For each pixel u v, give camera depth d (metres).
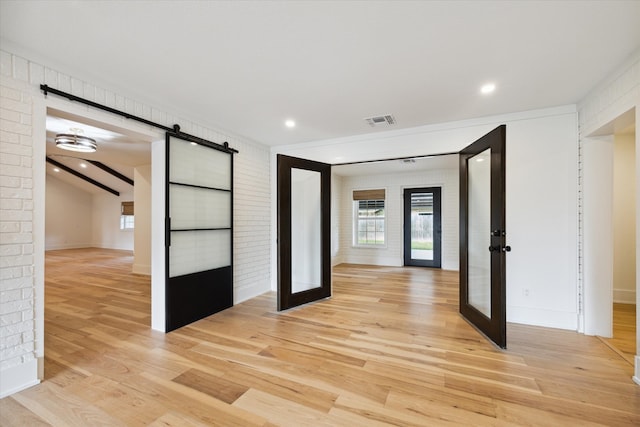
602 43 1.88
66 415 1.64
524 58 2.06
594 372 2.08
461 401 1.75
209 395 1.82
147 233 5.87
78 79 2.22
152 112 2.79
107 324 3.07
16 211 1.88
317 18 1.65
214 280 3.43
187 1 1.51
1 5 1.51
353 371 2.10
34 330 1.95
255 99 2.79
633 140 3.78
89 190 11.18
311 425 1.56
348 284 4.93
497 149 2.53
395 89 2.56
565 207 2.90
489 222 2.94
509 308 3.09
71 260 7.88
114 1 1.50
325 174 4.07
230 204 3.69
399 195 6.86
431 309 3.54
